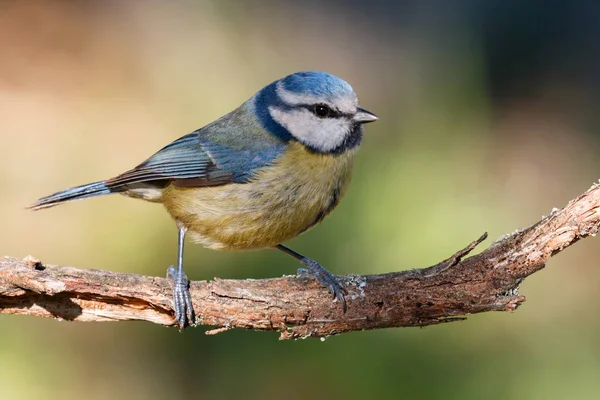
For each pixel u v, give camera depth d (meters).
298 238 11.45
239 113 8.70
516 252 6.96
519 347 10.09
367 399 9.48
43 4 19.22
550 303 11.27
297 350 9.99
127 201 13.12
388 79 16.67
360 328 7.30
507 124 15.99
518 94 16.89
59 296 7.17
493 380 9.53
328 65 17.36
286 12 19.08
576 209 6.80
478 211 12.32
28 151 14.80
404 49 17.70
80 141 15.07
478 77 16.22
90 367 10.23
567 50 17.97
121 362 10.31
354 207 11.98
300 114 8.21
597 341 10.30
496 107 16.56
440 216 11.99
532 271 6.95
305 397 9.62
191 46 17.64
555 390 9.45
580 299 11.37
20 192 13.76
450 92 15.83
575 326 10.66
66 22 18.61
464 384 9.50
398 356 9.79
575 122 16.08
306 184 8.23
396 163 13.07
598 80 17.27
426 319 7.18
